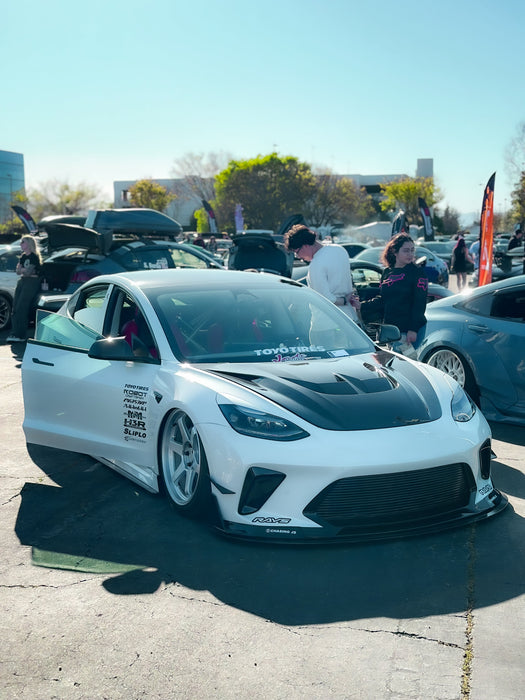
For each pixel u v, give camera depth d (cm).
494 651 263
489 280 1041
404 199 8106
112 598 307
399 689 242
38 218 7681
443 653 262
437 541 356
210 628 282
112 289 480
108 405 439
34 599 308
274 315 457
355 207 6956
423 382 404
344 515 343
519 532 366
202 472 366
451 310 624
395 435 350
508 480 449
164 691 243
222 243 3488
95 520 395
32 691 244
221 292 465
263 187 6481
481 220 1036
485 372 581
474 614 289
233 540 354
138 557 346
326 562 336
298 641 272
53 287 1060
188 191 8444
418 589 310
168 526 384
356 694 240
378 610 294
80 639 276
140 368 423
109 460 455
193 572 329
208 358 414
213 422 360
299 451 340
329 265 601
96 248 1025
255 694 241
